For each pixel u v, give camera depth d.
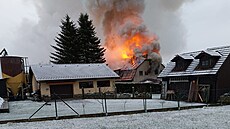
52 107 25.11
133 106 24.11
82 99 35.66
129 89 46.31
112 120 15.14
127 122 14.07
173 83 32.31
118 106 24.36
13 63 42.59
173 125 12.60
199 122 13.24
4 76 41.34
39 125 14.35
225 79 26.39
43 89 36.62
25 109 24.22
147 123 13.45
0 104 25.03
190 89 28.53
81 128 12.79
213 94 26.02
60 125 14.07
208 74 26.52
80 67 42.69
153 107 22.64
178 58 32.19
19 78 42.88
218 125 12.28
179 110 19.67
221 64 26.28
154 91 46.56
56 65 43.03
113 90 40.38
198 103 25.69
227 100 24.05
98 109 21.95
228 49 27.70
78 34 60.50
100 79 39.75
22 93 41.41
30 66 41.56
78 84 38.66
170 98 31.83
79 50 59.94
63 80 37.31
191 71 29.44
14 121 15.93
